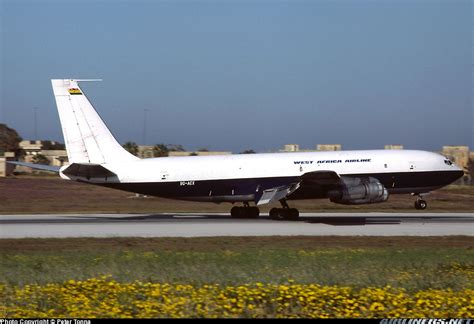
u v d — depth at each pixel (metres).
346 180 79.25
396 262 46.44
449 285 35.81
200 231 69.75
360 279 37.66
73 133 79.62
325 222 79.81
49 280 37.44
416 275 39.56
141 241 61.50
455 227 74.69
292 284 35.22
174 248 56.97
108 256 50.28
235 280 36.97
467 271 41.66
